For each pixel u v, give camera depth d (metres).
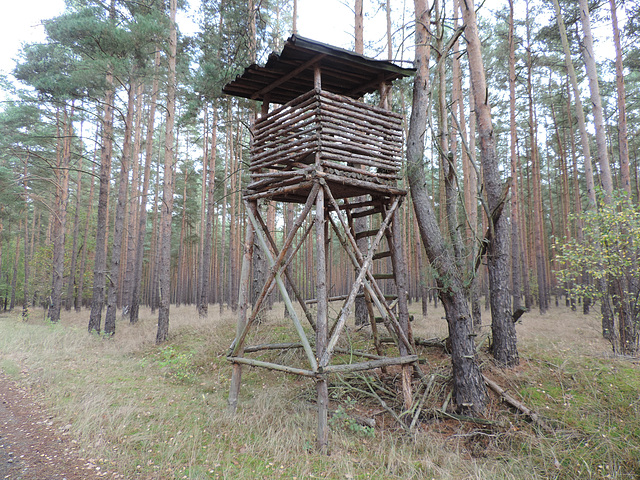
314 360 5.30
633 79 19.39
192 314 20.33
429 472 4.55
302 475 4.34
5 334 13.84
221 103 14.10
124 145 15.18
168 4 15.55
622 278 7.85
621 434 5.01
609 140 22.17
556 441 5.04
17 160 21.28
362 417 5.90
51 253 24.25
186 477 4.26
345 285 35.09
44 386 7.61
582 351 7.56
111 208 32.09
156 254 25.97
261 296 6.43
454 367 6.17
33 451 4.90
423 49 7.08
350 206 7.96
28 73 13.59
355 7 11.20
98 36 11.63
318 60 6.04
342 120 6.24
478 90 7.47
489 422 5.46
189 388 7.68
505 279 7.04
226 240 40.19
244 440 5.26
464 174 15.12
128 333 14.24
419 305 21.72
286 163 6.84
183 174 29.64
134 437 5.21
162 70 13.79
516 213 16.11
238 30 12.80
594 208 9.08
